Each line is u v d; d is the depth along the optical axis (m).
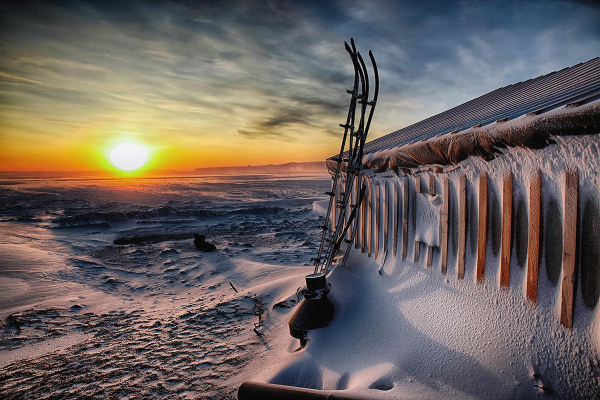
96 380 3.60
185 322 5.18
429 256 3.70
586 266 2.20
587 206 2.20
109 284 7.61
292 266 8.39
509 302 2.70
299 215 21.25
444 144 3.34
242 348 4.22
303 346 3.88
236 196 37.12
